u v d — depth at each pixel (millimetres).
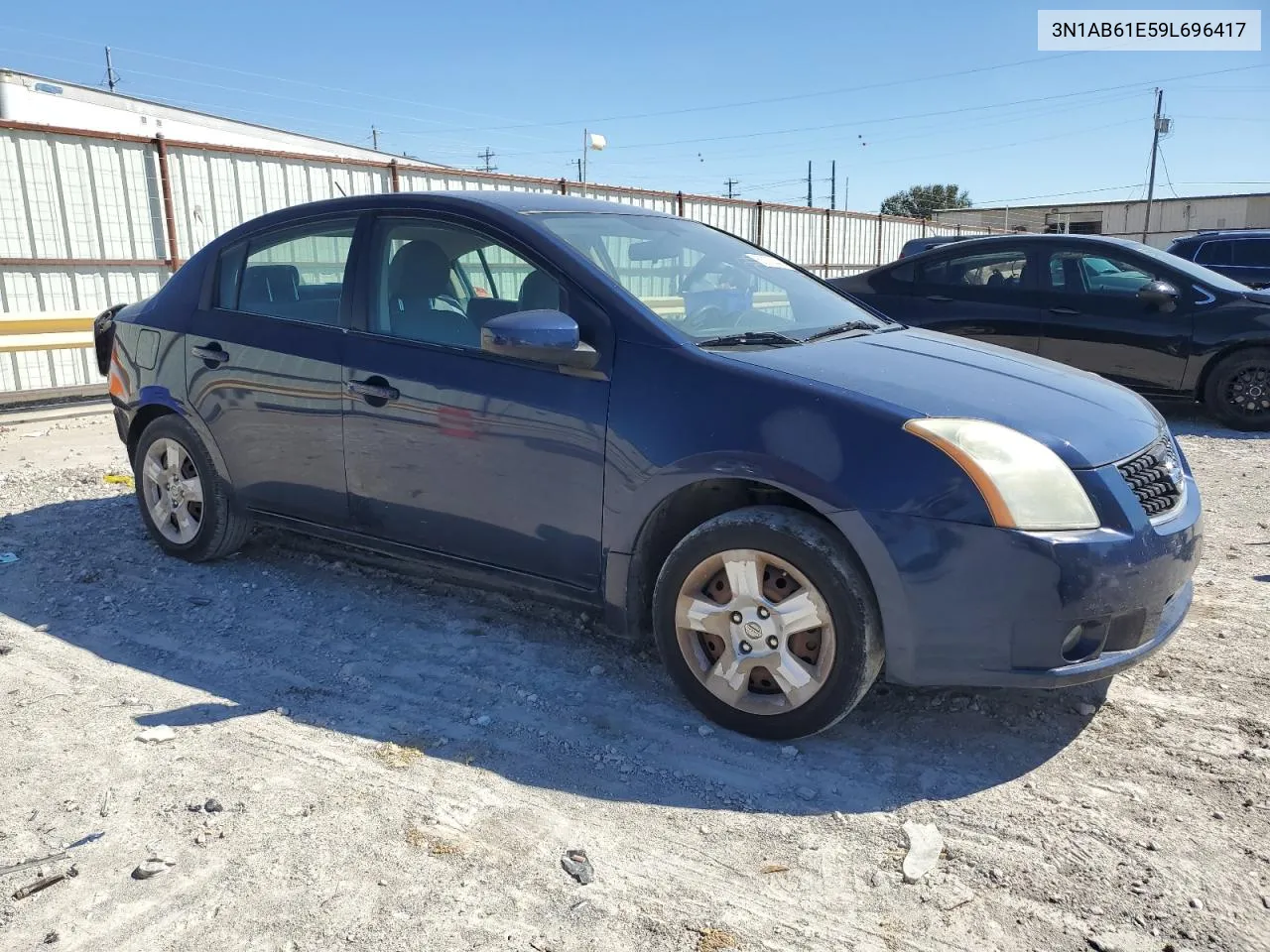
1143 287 8109
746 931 2242
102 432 8461
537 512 3445
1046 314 8594
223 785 2826
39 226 9719
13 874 2428
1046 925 2254
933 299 9023
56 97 21000
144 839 2570
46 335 9445
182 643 3842
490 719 3238
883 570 2814
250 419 4258
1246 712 3213
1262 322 7891
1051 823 2646
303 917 2275
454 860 2490
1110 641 2865
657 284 3631
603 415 3248
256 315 4312
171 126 24453
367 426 3844
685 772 2930
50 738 3092
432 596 4328
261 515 4406
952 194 88375
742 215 19094
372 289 3938
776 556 2955
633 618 3354
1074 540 2738
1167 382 8281
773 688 3111
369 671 3590
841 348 3451
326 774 2891
